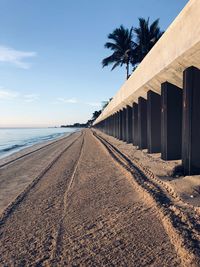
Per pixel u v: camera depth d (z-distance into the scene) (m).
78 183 10.62
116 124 37.75
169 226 5.25
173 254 4.38
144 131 18.80
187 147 9.23
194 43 7.68
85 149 24.61
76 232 5.83
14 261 4.84
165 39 10.66
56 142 42.62
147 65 14.27
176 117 12.09
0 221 7.02
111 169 12.62
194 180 8.17
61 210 7.46
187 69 9.14
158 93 15.30
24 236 5.92
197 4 7.46
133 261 4.36
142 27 33.41
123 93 25.55
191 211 5.86
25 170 16.09
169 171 10.03
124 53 37.34
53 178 12.27
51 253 4.99
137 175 10.20
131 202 7.32
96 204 7.59
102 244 5.11
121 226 5.81
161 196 7.30
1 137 83.00
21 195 9.59
